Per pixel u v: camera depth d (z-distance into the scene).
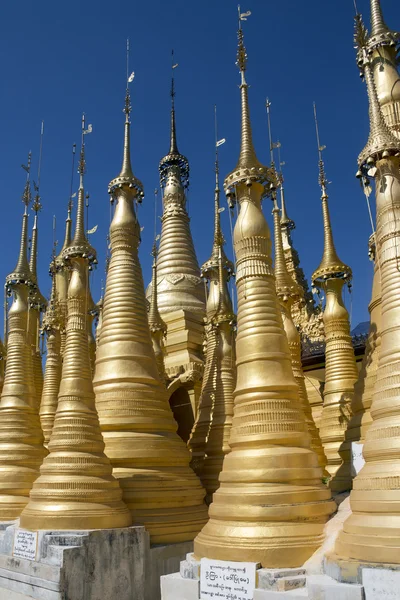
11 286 25.70
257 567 12.38
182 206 42.22
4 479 21.45
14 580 16.47
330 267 23.45
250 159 16.38
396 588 10.27
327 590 10.92
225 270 25.67
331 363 22.86
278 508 13.14
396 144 13.67
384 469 11.66
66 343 19.69
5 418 22.88
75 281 20.72
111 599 15.66
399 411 12.05
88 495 16.66
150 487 17.92
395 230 13.46
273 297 15.73
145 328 20.78
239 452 14.27
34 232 31.86
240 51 17.80
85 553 15.52
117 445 18.56
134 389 19.47
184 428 32.72
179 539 17.69
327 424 21.89
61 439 17.66
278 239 23.45
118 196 22.19
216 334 24.53
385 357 12.82
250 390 14.73
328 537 12.88
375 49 16.70
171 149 43.16
